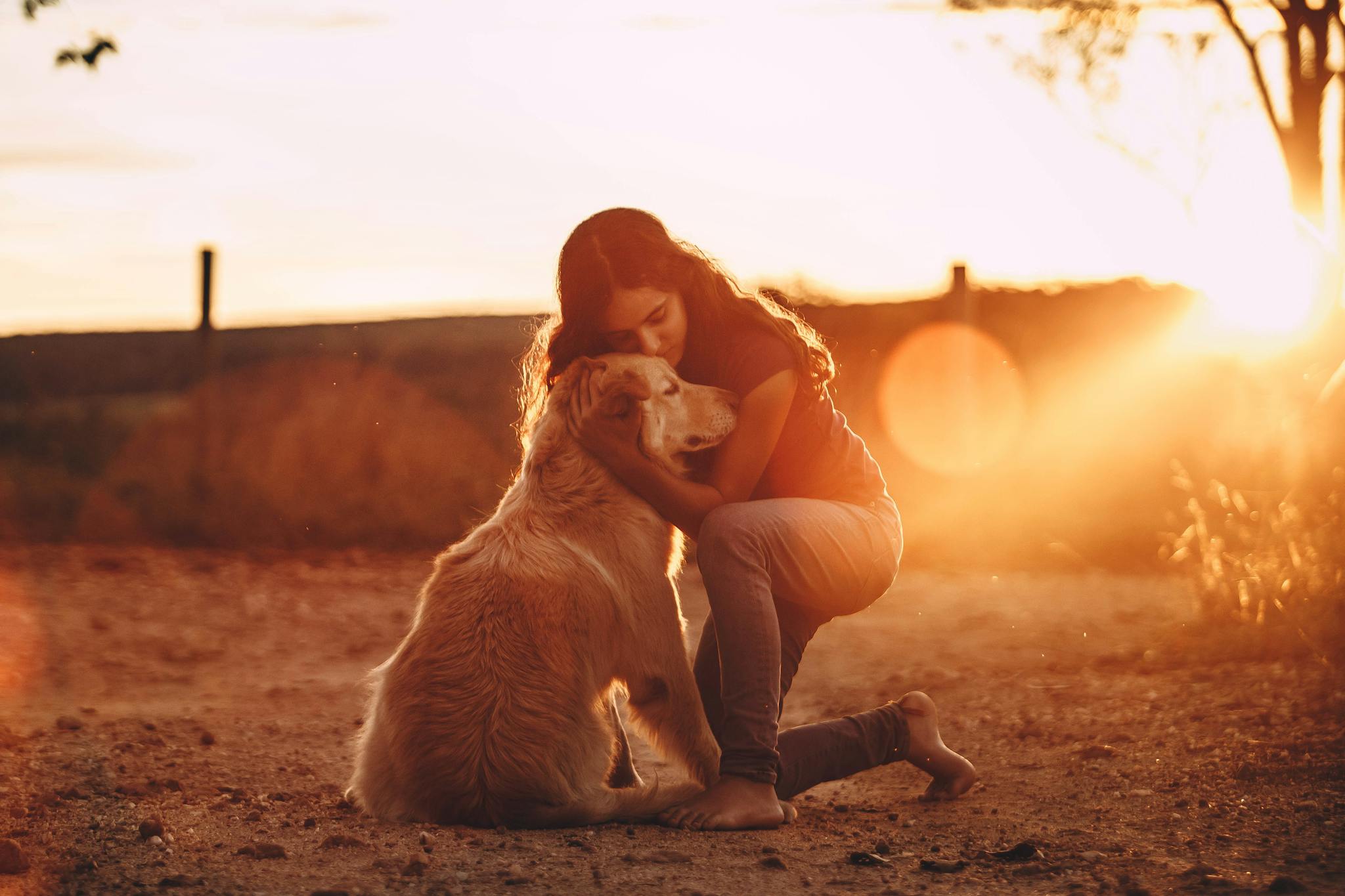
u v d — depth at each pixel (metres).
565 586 3.39
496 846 3.10
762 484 3.77
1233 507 7.55
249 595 9.79
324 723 5.48
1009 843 3.20
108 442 14.16
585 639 3.39
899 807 3.74
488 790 3.28
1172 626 6.85
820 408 3.73
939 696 5.80
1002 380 12.92
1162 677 5.70
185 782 4.14
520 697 3.30
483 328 20.80
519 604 3.36
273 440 13.34
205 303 13.37
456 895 2.71
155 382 18.81
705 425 3.60
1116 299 13.29
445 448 13.28
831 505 3.60
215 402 13.41
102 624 8.40
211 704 6.01
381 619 8.82
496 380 13.81
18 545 12.07
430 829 3.30
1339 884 2.73
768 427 3.58
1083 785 3.89
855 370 12.93
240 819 3.53
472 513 12.88
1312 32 10.39
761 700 3.34
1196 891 2.69
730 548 3.37
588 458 3.62
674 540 3.75
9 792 3.83
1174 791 3.71
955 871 2.91
